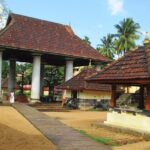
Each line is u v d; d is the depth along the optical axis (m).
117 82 18.03
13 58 42.88
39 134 15.87
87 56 38.84
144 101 20.05
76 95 34.38
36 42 36.22
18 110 26.11
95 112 30.62
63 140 14.69
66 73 38.12
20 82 64.12
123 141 15.05
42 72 45.75
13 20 37.47
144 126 17.09
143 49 18.77
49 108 31.58
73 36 41.28
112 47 75.75
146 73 16.22
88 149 13.09
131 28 68.12
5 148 12.00
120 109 18.84
